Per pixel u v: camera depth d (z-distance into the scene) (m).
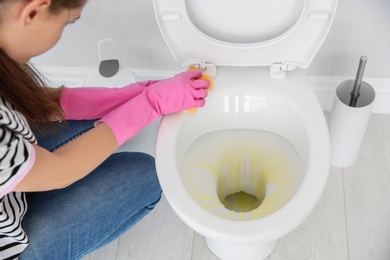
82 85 1.39
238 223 0.96
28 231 0.98
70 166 0.87
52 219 1.00
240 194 1.43
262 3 1.09
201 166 1.25
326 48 1.44
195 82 1.08
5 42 0.73
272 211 1.15
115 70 1.39
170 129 1.10
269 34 1.14
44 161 0.82
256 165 1.31
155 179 1.11
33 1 0.66
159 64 1.55
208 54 1.16
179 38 1.14
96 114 1.13
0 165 0.72
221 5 1.10
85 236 1.03
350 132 1.37
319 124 1.11
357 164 1.50
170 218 1.42
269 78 1.18
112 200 1.05
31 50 0.76
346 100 1.43
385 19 1.33
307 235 1.37
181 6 1.08
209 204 1.17
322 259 1.32
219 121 1.23
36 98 0.92
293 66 1.16
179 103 1.05
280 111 1.18
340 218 1.39
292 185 1.17
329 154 1.05
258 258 1.33
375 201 1.42
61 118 1.04
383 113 1.61
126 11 1.38
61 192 1.04
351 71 1.50
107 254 1.36
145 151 1.35
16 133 0.75
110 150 0.94
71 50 1.54
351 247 1.34
